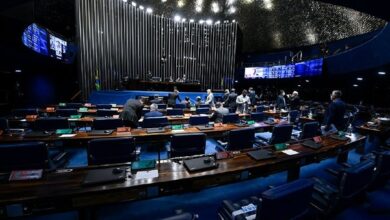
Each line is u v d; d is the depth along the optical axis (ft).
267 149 7.95
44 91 34.19
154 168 6.03
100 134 10.34
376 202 6.81
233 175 6.17
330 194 5.80
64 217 7.13
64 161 9.67
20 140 9.33
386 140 13.64
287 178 9.52
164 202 8.15
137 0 37.65
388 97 28.12
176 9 40.81
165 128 12.05
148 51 39.88
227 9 41.52
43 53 26.21
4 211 4.38
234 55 46.85
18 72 30.27
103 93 28.99
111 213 7.39
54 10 31.27
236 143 10.35
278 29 40.98
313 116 19.58
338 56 28.19
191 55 44.21
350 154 14.48
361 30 30.68
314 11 32.65
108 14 33.91
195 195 8.71
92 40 32.19
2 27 18.29
